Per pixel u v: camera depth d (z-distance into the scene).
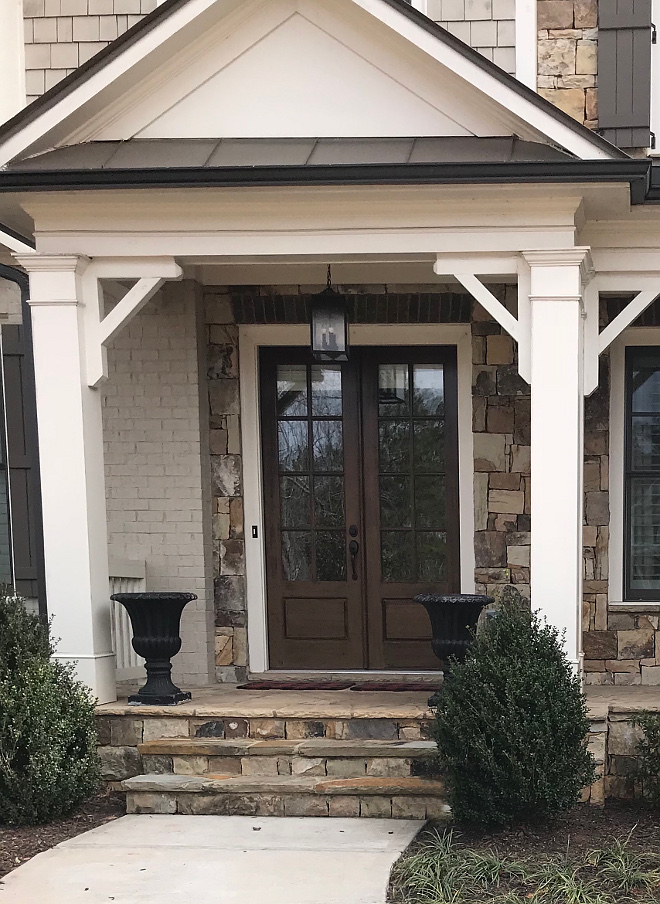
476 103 5.41
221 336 6.93
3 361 6.40
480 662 4.80
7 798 5.02
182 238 5.46
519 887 4.16
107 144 5.62
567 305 5.23
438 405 7.05
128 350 6.82
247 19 5.49
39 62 6.66
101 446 5.71
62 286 5.48
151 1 6.57
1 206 5.55
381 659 7.08
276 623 7.12
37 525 5.90
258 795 5.12
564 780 4.67
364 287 6.77
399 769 5.18
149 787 5.19
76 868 4.43
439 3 6.42
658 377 6.85
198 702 5.76
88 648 5.51
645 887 4.14
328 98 5.57
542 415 5.27
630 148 6.37
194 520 6.80
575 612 5.25
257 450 7.00
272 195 5.25
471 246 5.30
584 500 6.70
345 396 7.10
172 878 4.29
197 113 5.65
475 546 6.80
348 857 4.48
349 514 7.11
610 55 6.32
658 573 6.86
